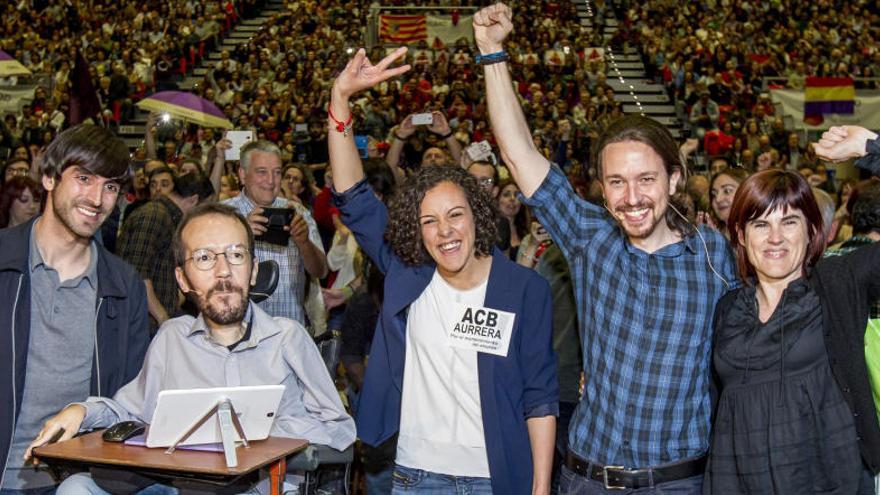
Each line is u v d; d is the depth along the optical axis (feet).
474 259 9.39
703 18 71.56
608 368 9.00
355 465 14.58
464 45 65.00
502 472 9.18
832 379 8.36
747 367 8.47
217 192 20.36
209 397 8.08
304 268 14.88
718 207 14.92
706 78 58.80
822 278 8.39
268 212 13.87
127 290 9.86
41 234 9.43
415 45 67.26
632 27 71.20
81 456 7.88
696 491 8.86
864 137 8.68
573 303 12.46
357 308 12.91
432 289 9.51
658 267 8.93
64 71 64.39
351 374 12.87
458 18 67.92
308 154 43.70
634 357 8.88
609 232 9.34
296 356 9.58
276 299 14.29
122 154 9.41
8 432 8.98
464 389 9.32
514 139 9.78
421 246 9.43
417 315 9.52
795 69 63.67
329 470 10.62
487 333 9.25
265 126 50.26
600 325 9.12
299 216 14.03
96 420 8.97
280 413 9.52
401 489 9.50
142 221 13.67
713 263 8.99
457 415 9.34
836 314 8.27
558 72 60.13
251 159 15.03
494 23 9.79
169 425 8.05
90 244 9.75
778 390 8.37
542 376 9.46
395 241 9.48
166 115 27.89
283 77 60.85
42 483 9.34
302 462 9.00
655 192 8.71
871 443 8.28
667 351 8.82
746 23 71.51
